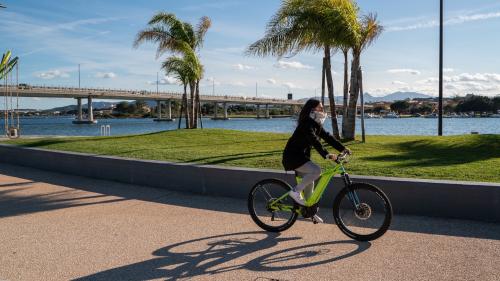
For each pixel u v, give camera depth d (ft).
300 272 14.24
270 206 19.06
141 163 29.84
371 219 17.90
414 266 14.52
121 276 14.12
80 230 19.12
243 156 36.52
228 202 24.35
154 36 77.82
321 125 18.22
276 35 50.44
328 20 47.42
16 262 15.39
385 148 44.42
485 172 26.53
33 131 164.14
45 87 241.35
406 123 283.59
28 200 25.38
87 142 57.52
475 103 432.66
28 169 38.73
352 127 52.85
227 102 350.23
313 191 18.52
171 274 14.25
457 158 35.47
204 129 73.00
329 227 19.26
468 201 19.89
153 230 19.03
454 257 15.26
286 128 191.11
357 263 14.90
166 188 28.45
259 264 15.01
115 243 17.33
